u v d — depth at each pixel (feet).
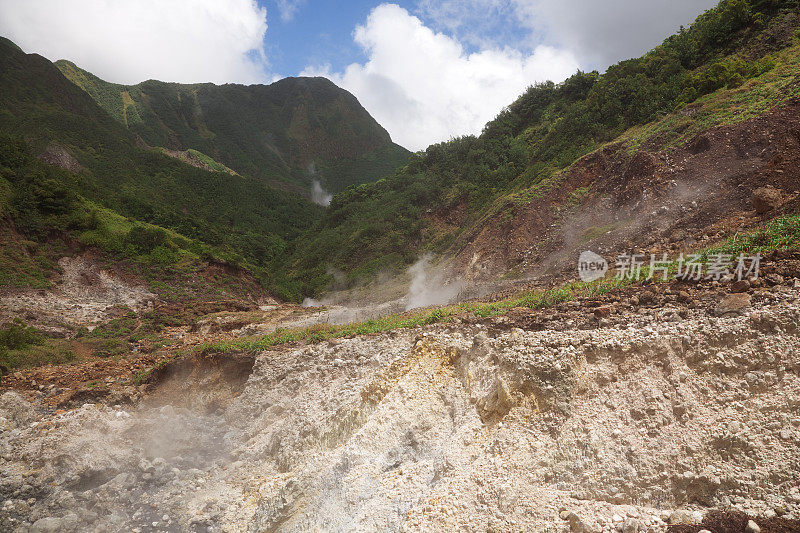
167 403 47.39
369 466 22.38
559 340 21.57
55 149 252.83
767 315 19.04
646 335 20.98
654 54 116.67
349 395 31.27
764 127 64.34
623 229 67.82
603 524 14.80
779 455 14.69
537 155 125.70
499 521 16.05
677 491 15.39
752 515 13.43
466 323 32.89
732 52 98.22
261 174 616.80
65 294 110.42
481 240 97.86
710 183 63.46
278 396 38.91
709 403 17.49
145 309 111.34
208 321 98.89
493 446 19.36
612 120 108.27
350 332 44.47
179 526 25.75
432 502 17.58
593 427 18.16
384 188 198.39
